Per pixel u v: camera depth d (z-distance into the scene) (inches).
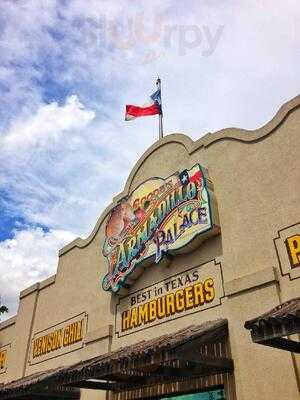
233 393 372.5
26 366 722.2
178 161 557.0
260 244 406.0
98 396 526.9
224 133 498.9
